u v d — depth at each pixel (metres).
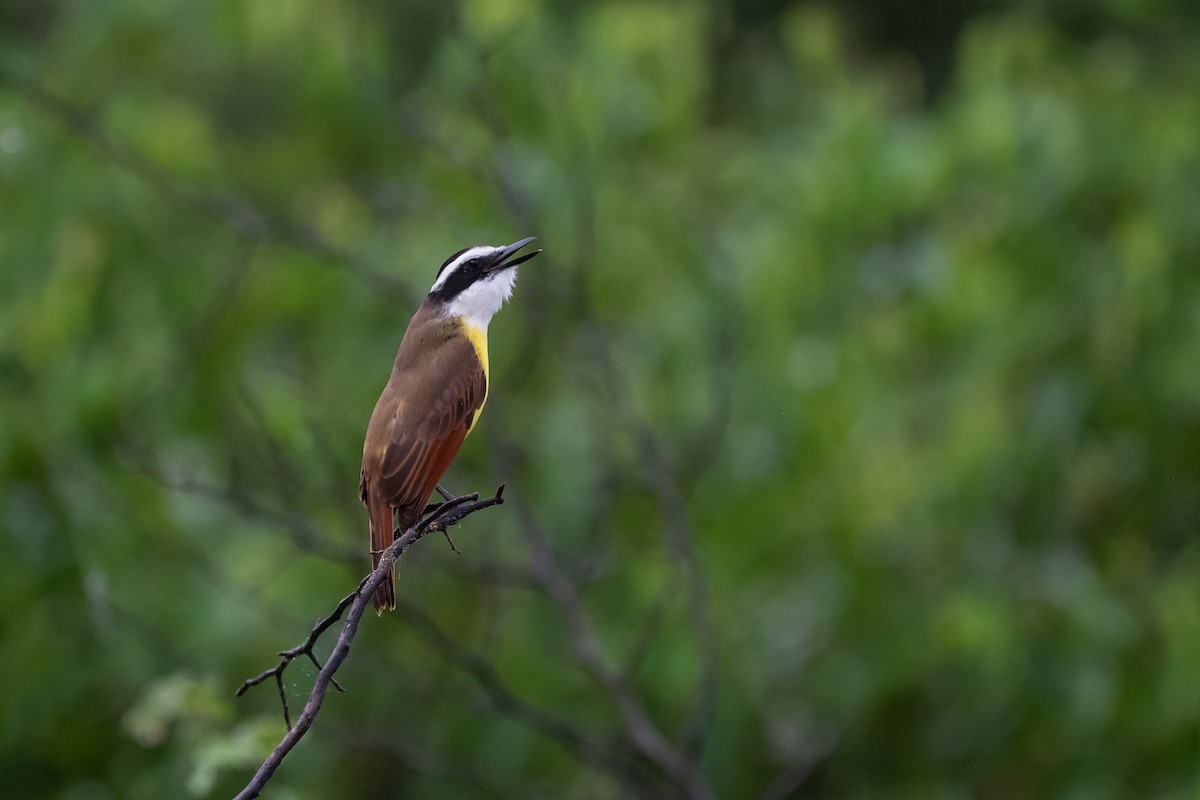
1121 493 12.16
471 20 13.43
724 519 12.27
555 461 12.36
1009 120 12.46
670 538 11.18
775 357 12.41
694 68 14.07
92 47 14.38
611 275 12.98
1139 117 13.06
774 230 12.81
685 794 10.80
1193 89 14.52
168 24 14.35
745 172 13.67
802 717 12.45
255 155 14.48
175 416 12.47
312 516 12.31
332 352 12.88
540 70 13.35
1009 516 12.18
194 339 12.16
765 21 20.33
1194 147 12.73
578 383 12.63
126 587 12.02
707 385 12.47
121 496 12.04
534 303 12.30
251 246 12.38
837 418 12.18
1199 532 12.55
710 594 12.26
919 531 12.15
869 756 12.56
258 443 12.11
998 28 13.53
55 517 11.82
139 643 11.90
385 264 12.83
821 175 12.77
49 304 12.17
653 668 12.22
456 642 12.66
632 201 13.16
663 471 11.32
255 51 14.26
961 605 11.41
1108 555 12.29
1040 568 12.05
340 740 11.53
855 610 12.21
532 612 12.63
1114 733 11.59
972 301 12.20
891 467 11.98
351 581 12.45
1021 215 12.39
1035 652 11.72
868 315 12.63
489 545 12.02
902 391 12.48
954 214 12.84
